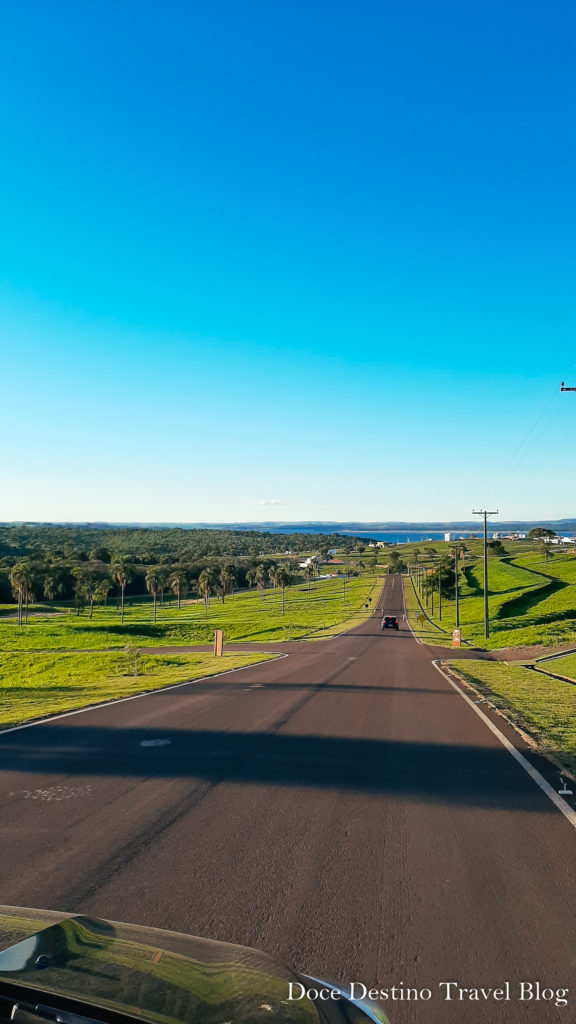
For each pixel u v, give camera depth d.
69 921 2.92
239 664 33.62
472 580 133.50
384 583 175.75
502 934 4.42
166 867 5.59
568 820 7.20
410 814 7.37
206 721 14.13
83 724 13.63
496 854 6.09
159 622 99.00
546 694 19.55
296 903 4.88
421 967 3.95
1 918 2.95
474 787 8.65
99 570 175.50
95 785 8.52
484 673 27.30
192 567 191.38
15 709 16.47
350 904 4.89
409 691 20.61
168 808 7.47
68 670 36.59
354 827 6.87
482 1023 3.37
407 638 60.03
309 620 94.94
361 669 29.61
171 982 2.35
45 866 5.55
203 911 4.68
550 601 82.94
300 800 7.90
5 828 6.64
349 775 9.24
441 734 12.71
